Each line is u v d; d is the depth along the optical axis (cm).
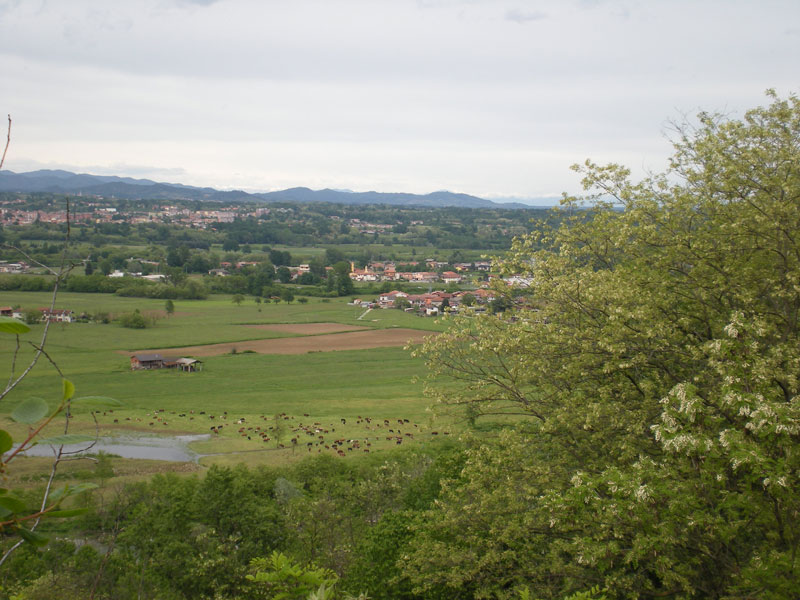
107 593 2259
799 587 1051
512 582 1731
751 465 1110
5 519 423
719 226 1852
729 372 1291
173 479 4403
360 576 2184
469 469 1962
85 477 4872
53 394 8244
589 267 2028
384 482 3775
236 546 2927
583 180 2234
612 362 1786
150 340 12694
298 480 4612
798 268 1659
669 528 1198
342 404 8288
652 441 1719
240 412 7838
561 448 1912
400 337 13425
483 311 2214
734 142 1906
